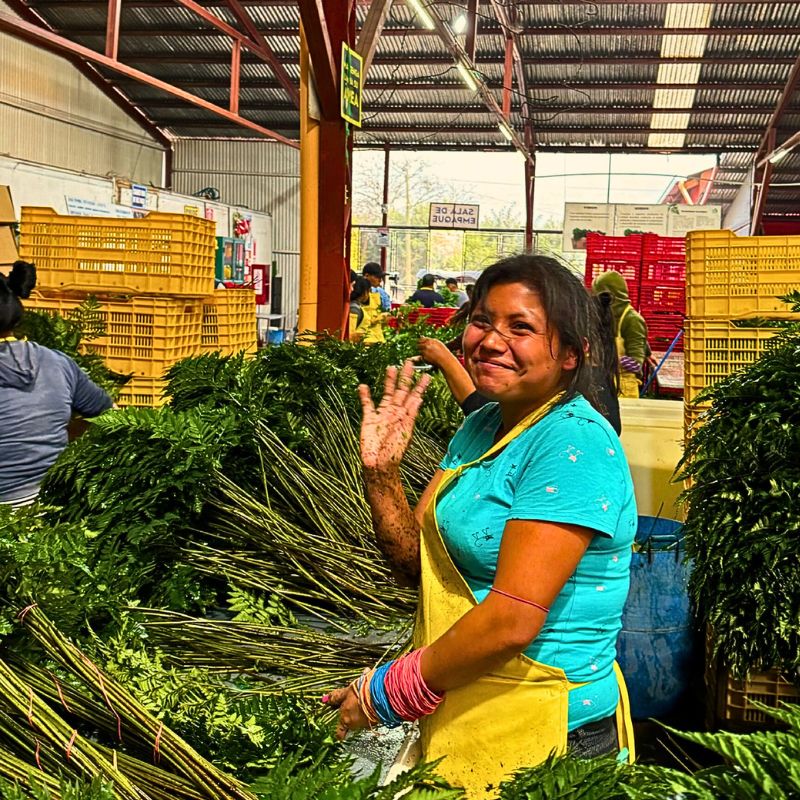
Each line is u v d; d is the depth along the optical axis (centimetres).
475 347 147
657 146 1983
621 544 145
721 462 239
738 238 342
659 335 948
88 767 132
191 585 270
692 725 273
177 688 170
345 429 339
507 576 134
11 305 295
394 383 177
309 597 281
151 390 447
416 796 122
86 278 450
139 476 263
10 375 293
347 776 135
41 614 154
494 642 134
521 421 149
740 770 102
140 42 1535
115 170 1731
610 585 147
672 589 264
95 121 1639
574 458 137
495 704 145
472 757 147
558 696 144
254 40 1513
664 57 1545
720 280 347
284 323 2041
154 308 442
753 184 1950
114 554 248
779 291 340
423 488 352
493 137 1966
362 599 279
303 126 579
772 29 1407
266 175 1991
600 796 113
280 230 2012
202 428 279
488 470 148
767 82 1614
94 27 1466
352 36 598
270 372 338
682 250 951
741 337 346
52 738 135
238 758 158
